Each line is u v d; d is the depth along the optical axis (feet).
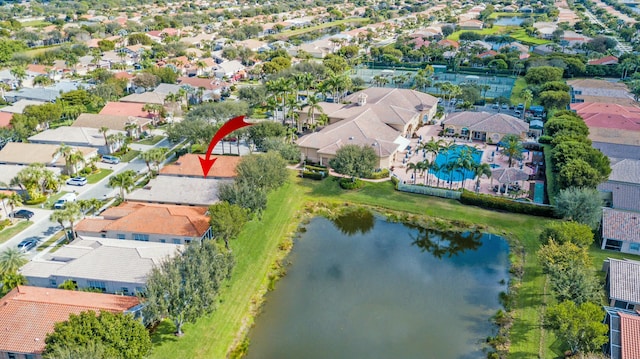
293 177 370.12
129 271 221.66
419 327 212.84
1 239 272.10
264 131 396.78
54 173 340.39
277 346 199.31
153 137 456.45
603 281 234.17
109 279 217.77
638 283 214.48
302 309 224.12
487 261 268.62
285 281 246.68
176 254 212.84
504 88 651.66
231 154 403.54
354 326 213.05
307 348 198.49
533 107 540.93
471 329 211.61
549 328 201.36
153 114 492.95
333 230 303.48
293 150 379.35
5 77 628.69
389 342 202.90
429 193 341.21
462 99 561.84
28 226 288.10
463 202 328.70
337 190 351.87
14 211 303.89
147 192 311.06
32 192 314.55
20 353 174.81
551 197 324.19
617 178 340.18
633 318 181.88
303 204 333.62
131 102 528.63
